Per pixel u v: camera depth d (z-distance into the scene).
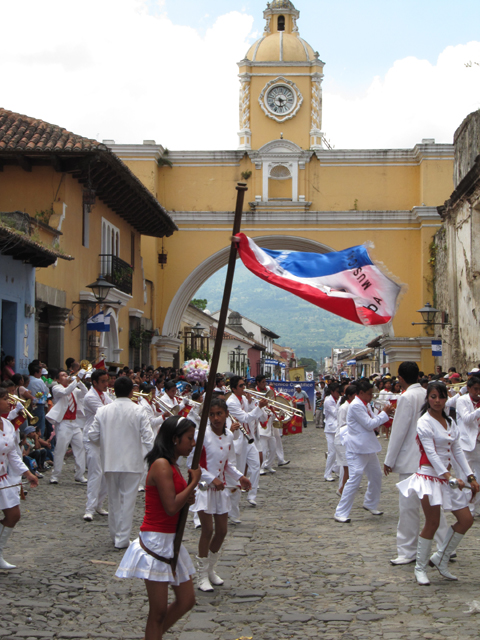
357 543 7.88
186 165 32.91
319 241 32.25
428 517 6.22
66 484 11.80
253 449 10.47
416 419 7.30
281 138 32.25
